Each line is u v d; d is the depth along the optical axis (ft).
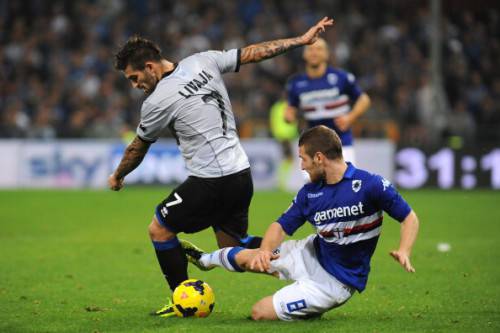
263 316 43.86
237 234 48.21
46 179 147.54
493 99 171.53
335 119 75.92
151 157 146.30
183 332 41.57
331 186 42.73
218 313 47.21
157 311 47.19
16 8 189.78
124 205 116.16
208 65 46.65
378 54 179.42
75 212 107.24
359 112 77.00
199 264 47.78
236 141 46.85
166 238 46.57
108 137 150.61
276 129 143.64
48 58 178.91
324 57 77.82
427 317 45.57
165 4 191.42
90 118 162.91
